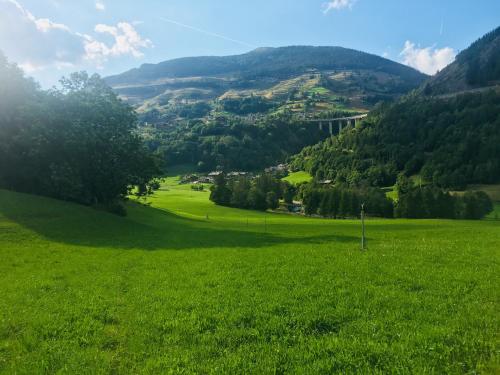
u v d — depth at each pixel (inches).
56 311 732.0
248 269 1057.5
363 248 1385.3
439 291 746.2
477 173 6476.4
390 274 907.4
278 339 550.3
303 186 6865.2
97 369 485.7
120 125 3090.6
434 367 436.8
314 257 1227.9
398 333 537.3
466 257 1133.7
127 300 783.1
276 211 6146.7
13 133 2753.4
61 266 1229.7
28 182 2829.7
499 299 681.6
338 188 5846.5
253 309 676.7
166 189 7691.9
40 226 1974.7
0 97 2701.8
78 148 2694.4
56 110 2817.4
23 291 890.1
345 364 458.6
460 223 3294.8
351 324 588.1
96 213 2605.8
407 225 3075.8
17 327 652.1
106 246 1707.7
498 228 2279.8
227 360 486.6
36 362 512.7
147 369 476.4
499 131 7086.6
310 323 599.5
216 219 4151.1
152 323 633.6
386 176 7573.8
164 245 1787.6
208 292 813.9
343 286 809.5
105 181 2955.2
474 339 502.9
